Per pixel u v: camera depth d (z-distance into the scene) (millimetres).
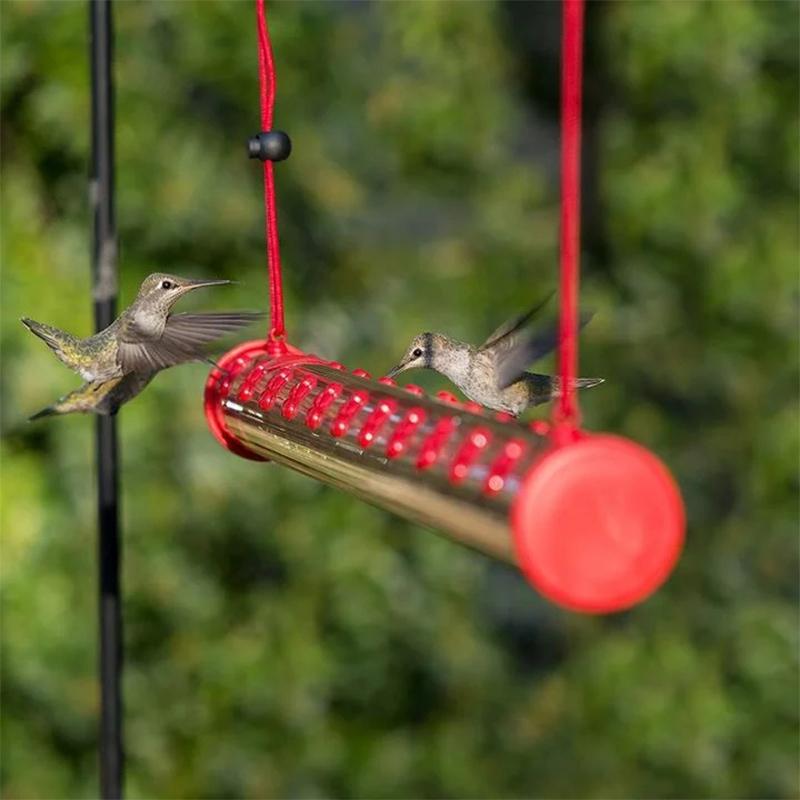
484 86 13641
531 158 14484
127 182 11445
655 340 13766
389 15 13102
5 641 11305
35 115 11383
